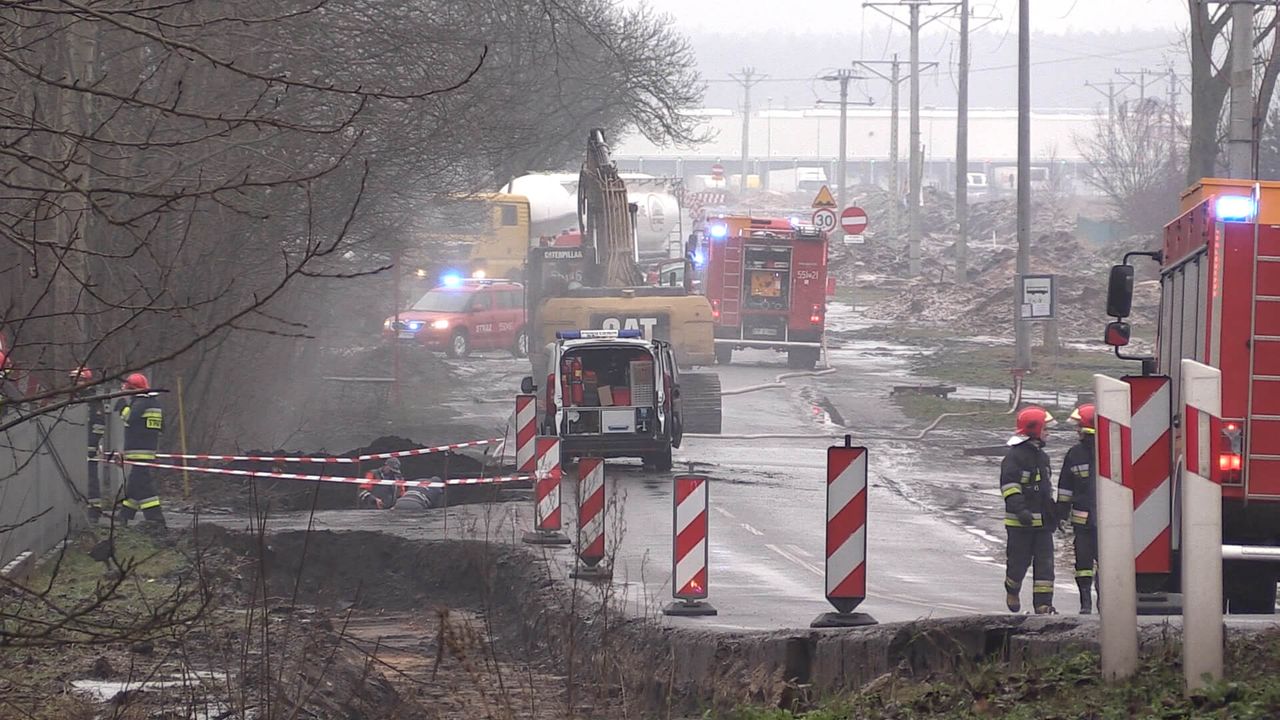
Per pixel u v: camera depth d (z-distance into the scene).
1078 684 31.03
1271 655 30.94
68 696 35.03
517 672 44.00
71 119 59.12
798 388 138.62
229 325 24.33
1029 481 47.84
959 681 34.00
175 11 62.62
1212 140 129.75
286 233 87.75
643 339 86.81
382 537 61.03
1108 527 30.72
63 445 59.19
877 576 57.97
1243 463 42.44
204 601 28.55
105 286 76.25
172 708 34.09
